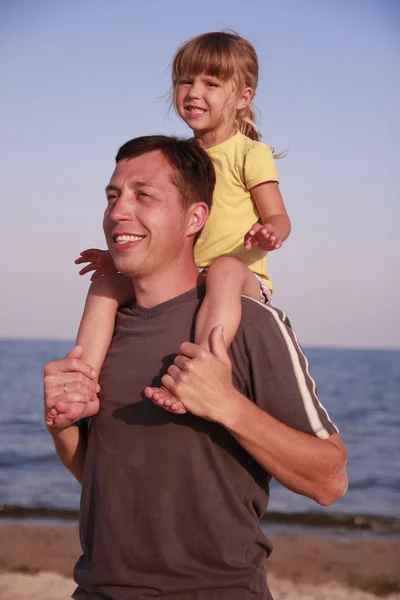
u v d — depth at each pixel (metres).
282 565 9.16
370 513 14.05
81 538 2.36
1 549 9.55
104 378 2.37
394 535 11.68
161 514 2.16
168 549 2.14
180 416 2.21
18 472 18.83
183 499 2.17
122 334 2.45
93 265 2.79
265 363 2.23
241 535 2.16
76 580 2.29
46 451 22.69
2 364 79.25
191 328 2.35
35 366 75.62
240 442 2.11
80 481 2.57
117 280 2.65
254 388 2.23
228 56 3.49
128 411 2.28
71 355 2.34
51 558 9.11
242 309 2.31
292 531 11.82
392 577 8.62
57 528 11.10
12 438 26.06
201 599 2.11
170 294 2.43
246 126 3.67
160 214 2.35
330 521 12.73
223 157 3.34
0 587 7.74
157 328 2.37
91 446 2.35
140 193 2.37
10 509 13.23
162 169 2.40
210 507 2.16
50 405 2.25
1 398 42.19
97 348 2.45
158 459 2.20
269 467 2.15
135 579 2.14
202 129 3.51
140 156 2.43
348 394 47.00
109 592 2.17
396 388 52.38
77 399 2.24
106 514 2.22
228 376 2.10
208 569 2.13
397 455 23.81
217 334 2.14
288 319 2.39
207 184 2.50
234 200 3.22
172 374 2.08
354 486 18.17
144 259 2.36
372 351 180.25
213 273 2.42
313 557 9.66
